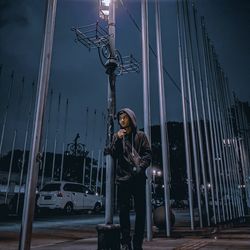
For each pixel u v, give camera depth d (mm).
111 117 4445
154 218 9281
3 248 6059
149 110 7055
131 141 4121
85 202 21156
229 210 17094
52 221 14203
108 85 4652
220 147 16547
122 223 3945
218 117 17062
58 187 19531
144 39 7594
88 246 5680
